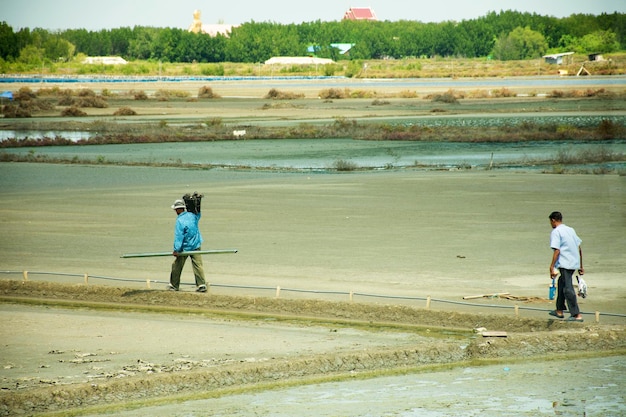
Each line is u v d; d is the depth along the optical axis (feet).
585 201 236.84
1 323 118.42
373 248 169.89
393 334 111.75
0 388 88.33
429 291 131.75
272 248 171.83
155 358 100.17
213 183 301.63
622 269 145.48
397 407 83.15
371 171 348.38
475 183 288.30
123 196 264.72
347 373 95.81
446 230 191.11
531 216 211.00
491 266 151.02
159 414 82.33
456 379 93.09
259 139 528.63
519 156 405.18
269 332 113.09
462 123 633.20
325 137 533.96
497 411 81.82
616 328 106.42
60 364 97.55
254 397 87.35
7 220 215.92
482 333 106.11
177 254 131.85
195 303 129.18
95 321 119.65
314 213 221.05
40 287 137.59
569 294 111.55
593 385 90.07
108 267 156.15
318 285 136.87
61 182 312.09
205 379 90.84
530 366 97.55
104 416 82.33
